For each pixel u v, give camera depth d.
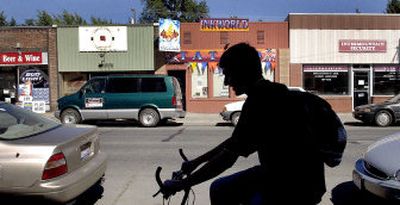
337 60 23.72
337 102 23.86
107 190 7.15
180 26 23.42
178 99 18.53
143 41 23.48
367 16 23.64
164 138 13.96
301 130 2.75
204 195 6.77
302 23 23.55
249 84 2.84
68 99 18.53
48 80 23.84
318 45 23.67
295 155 2.75
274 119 2.73
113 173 8.42
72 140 5.45
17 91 23.92
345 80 23.94
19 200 4.98
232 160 2.82
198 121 20.23
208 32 23.48
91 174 5.70
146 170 8.71
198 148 11.66
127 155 10.53
